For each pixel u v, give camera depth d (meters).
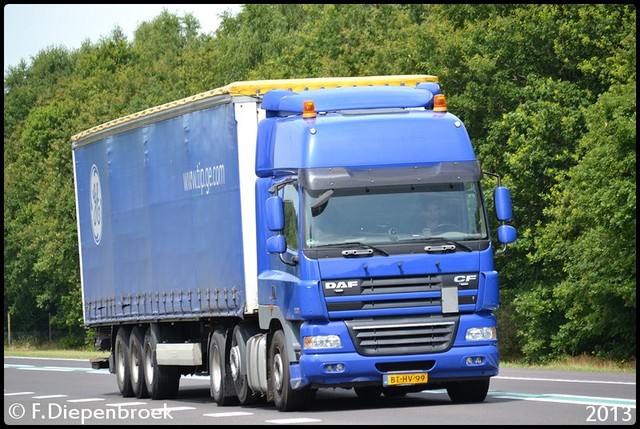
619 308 83.50
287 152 39.00
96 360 61.44
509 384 48.44
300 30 191.12
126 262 55.59
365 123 38.00
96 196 59.72
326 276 36.66
